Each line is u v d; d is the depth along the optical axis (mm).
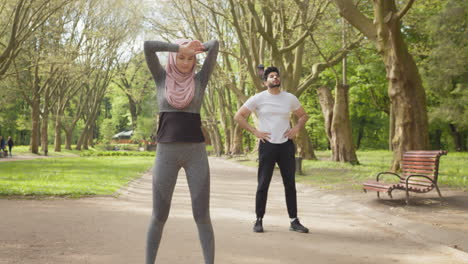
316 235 5316
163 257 4184
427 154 8031
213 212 7285
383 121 51312
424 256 4266
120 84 58688
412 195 8656
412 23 23406
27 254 4207
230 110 41781
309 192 10695
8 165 22438
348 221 6410
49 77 37375
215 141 50750
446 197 8195
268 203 8539
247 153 40688
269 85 5574
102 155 46000
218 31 25125
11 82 35625
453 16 23641
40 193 9234
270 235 5297
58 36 26438
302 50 22750
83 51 33375
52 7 21750
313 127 46562
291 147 5594
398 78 13328
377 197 8562
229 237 5160
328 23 22578
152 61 3158
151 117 56344
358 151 44500
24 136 71188
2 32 21672
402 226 5801
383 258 4188
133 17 33000
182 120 3105
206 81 3236
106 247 4566
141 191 11125
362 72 33562
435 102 36969
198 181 3109
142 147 59219
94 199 8836
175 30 24562
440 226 5496
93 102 52938
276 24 22938
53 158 34750
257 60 20984
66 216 6621
